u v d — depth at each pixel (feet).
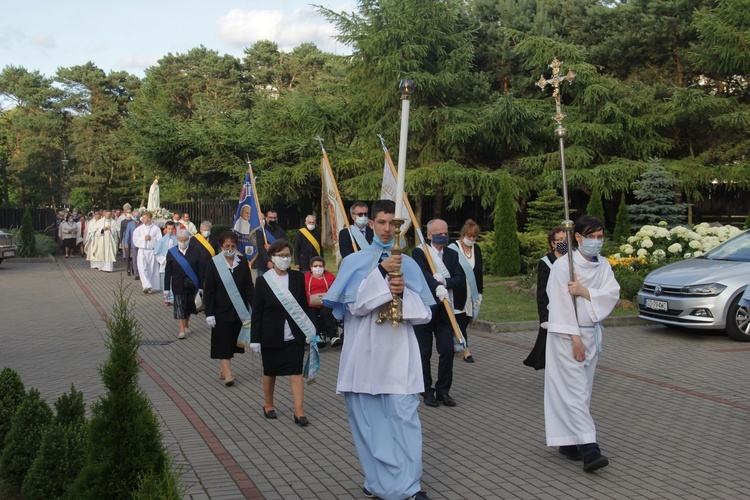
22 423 17.58
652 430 23.38
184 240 43.86
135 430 13.51
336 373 32.48
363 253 17.47
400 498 16.34
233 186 109.50
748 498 17.65
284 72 190.60
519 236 71.72
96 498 13.14
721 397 27.50
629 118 89.15
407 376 17.03
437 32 91.66
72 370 33.19
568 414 19.44
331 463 20.42
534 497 17.79
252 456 21.03
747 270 38.96
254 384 30.48
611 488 18.35
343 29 95.81
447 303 22.21
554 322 19.57
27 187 194.70
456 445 22.04
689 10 96.22
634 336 40.11
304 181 94.43
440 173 87.45
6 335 43.06
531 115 88.33
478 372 32.04
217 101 180.65
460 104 95.20
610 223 103.50
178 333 43.91
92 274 82.12
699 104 87.10
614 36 98.22
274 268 24.63
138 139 109.29
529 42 92.79
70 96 209.87
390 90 91.86
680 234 53.06
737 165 87.20
